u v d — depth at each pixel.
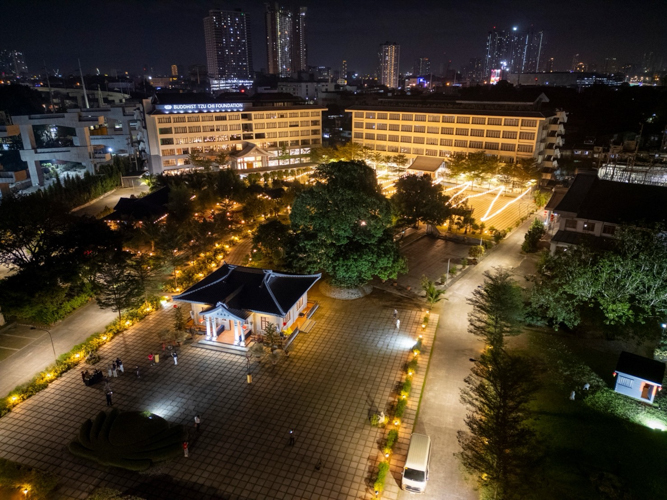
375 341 54.66
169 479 35.75
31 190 133.75
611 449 38.50
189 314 59.91
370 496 34.41
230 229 86.56
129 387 46.53
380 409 43.47
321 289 67.38
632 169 89.00
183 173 125.19
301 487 35.12
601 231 67.69
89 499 31.59
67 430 41.03
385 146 157.50
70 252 61.34
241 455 38.06
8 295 54.66
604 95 198.75
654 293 50.47
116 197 126.81
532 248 81.25
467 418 42.38
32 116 141.50
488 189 130.25
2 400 44.19
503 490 33.72
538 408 43.25
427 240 88.75
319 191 61.56
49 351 52.91
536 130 124.31
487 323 51.47
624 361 45.25
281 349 51.94
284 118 164.00
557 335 55.34
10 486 34.94
